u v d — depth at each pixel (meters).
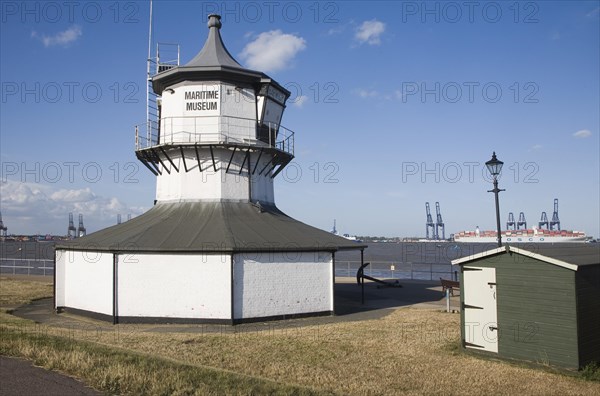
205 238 22.84
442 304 28.30
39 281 42.00
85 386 10.13
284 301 23.33
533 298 14.12
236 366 13.91
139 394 9.77
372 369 13.84
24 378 10.62
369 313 25.03
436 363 14.50
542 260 13.91
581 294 13.47
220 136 26.80
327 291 24.50
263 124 28.47
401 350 16.17
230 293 22.05
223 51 29.23
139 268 22.50
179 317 22.17
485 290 15.25
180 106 27.17
